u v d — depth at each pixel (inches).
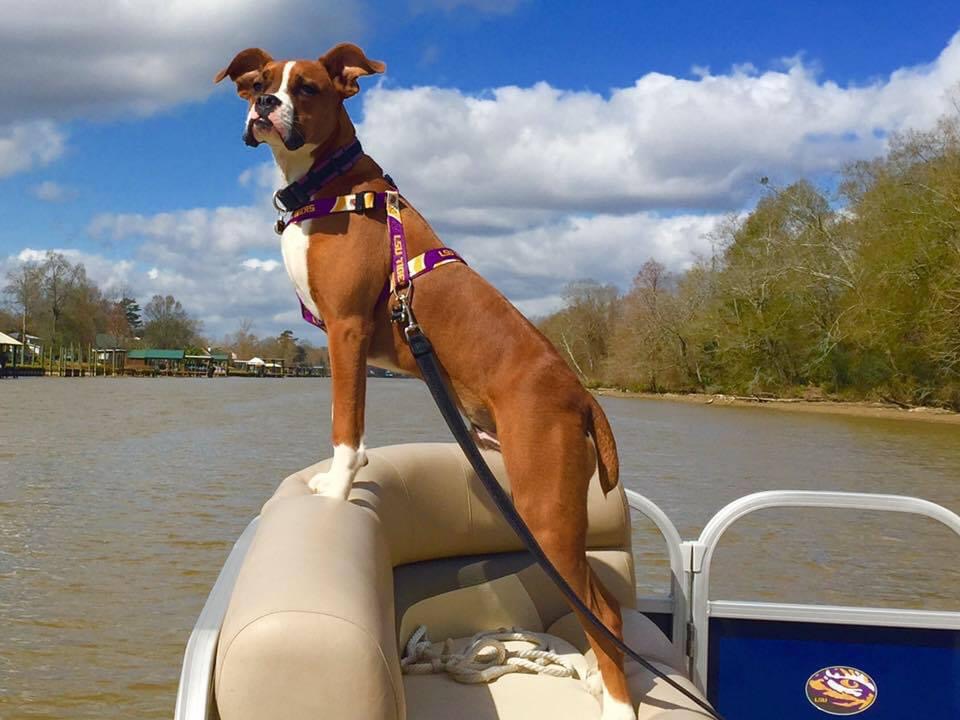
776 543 397.7
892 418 1544.0
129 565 331.6
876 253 1737.2
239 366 6097.4
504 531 141.2
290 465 633.6
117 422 1057.5
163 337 5664.4
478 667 122.1
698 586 143.3
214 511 439.5
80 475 566.9
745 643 143.7
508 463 118.3
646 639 129.4
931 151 1706.4
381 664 74.9
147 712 211.8
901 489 601.0
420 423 1088.8
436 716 110.3
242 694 71.9
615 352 3216.0
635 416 1547.7
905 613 141.0
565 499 115.3
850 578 339.3
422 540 131.5
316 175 127.1
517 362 119.6
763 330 2198.6
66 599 289.7
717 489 574.6
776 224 2309.3
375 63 129.7
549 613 143.6
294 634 72.5
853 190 2081.7
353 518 101.0
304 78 125.6
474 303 123.5
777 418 1520.7
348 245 123.3
